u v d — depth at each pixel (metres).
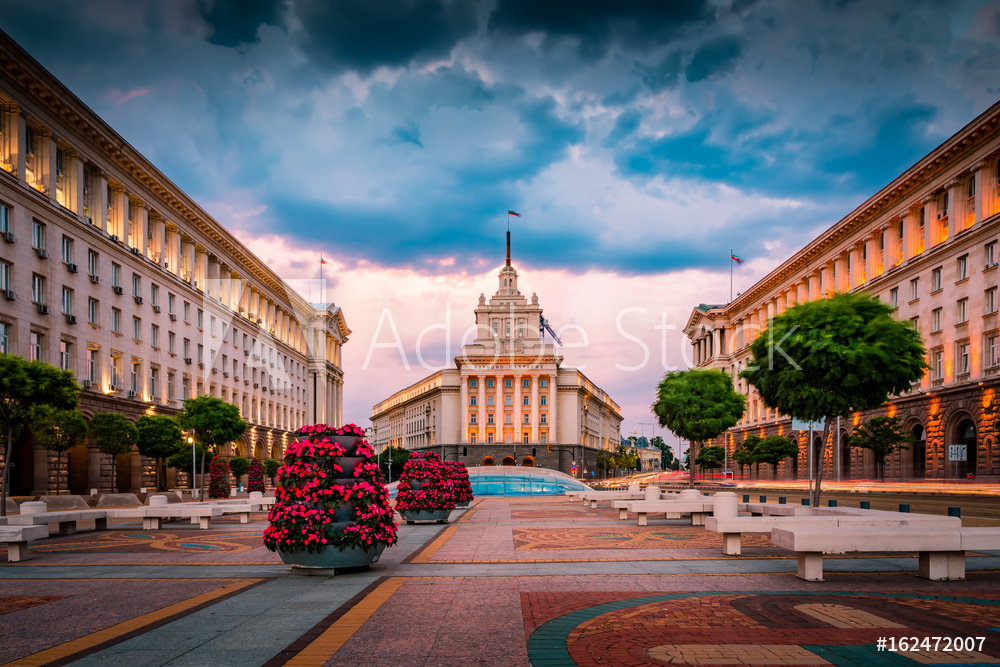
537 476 57.12
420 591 9.66
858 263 59.50
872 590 9.53
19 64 35.59
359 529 10.98
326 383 98.00
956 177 45.47
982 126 41.53
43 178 39.19
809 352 21.55
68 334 40.34
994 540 10.24
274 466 67.50
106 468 43.84
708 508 20.28
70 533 19.62
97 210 44.53
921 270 49.16
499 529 19.88
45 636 7.32
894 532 10.19
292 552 10.97
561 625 7.64
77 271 41.38
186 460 44.62
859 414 55.66
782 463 73.69
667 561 12.51
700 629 7.39
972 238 43.47
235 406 48.19
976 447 42.34
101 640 7.12
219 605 8.78
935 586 9.86
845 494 45.03
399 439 162.62
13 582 10.90
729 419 51.03
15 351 35.84
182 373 55.69
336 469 11.09
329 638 7.12
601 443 158.38
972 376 43.03
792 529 10.96
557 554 13.67
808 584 10.05
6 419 26.53
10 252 35.66
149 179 50.38
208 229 61.12
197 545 16.16
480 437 119.69
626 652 6.59
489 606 8.63
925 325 48.50
